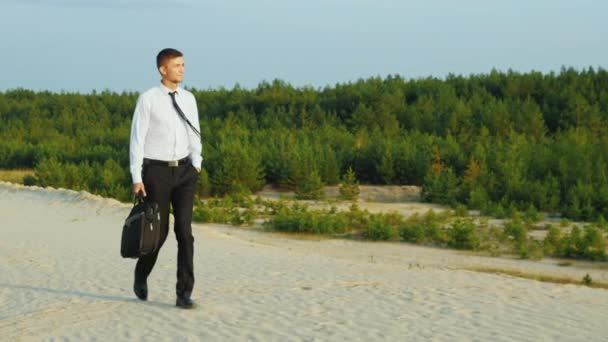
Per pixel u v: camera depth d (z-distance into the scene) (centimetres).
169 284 914
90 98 5934
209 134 3897
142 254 716
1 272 1070
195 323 705
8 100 6353
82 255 1236
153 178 713
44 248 1339
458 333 671
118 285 921
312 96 4891
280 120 4503
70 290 896
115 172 3014
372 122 4212
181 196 727
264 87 5181
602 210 2323
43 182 3025
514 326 700
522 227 1902
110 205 2053
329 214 2216
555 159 2823
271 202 2431
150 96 711
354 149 3294
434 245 1853
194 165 725
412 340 647
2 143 4194
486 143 3325
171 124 713
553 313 761
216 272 1030
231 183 2872
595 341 653
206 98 5381
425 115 4191
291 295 836
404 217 2317
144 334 673
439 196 2697
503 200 2445
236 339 652
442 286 909
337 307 772
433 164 3047
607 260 1680
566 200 2453
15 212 2027
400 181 3130
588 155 2856
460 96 4678
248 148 3219
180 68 719
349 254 1686
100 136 4262
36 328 708
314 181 2773
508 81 4725
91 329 696
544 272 1498
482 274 1044
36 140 4772
